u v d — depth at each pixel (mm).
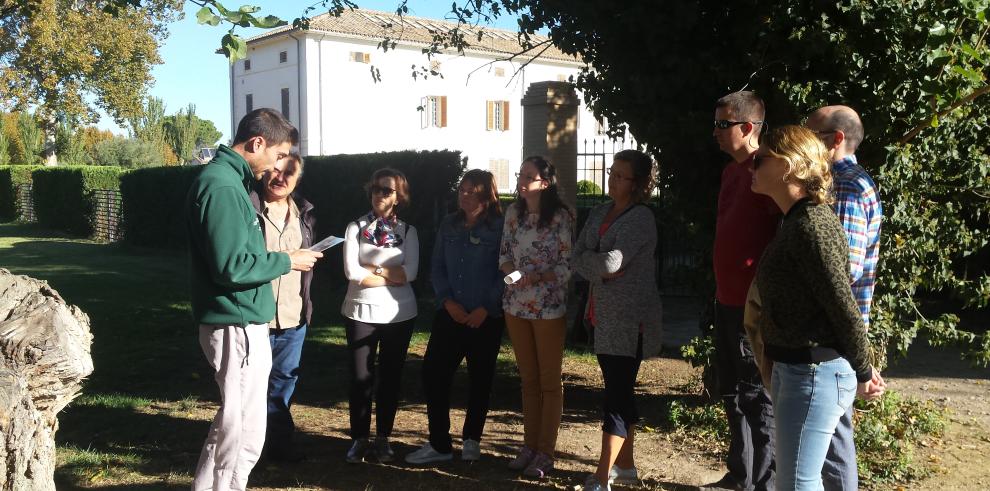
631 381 4488
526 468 5008
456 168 12820
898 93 4879
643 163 4473
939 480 4855
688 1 5082
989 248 7254
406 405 6812
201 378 7547
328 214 13844
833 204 3336
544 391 4938
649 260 4465
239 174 3729
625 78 5574
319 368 8047
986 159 5270
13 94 35969
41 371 2957
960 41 4633
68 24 36375
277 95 38656
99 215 25250
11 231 28359
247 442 3770
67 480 4773
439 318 5191
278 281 4980
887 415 5613
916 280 5371
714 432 5750
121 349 8750
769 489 4258
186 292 13273
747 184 4043
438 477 4965
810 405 3053
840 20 4906
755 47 5125
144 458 5227
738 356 4180
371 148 37500
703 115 5234
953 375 7684
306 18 7641
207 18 3855
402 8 8070
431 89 38281
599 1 5375
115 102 39344
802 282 3008
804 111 4938
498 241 5094
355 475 4988
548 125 11609
